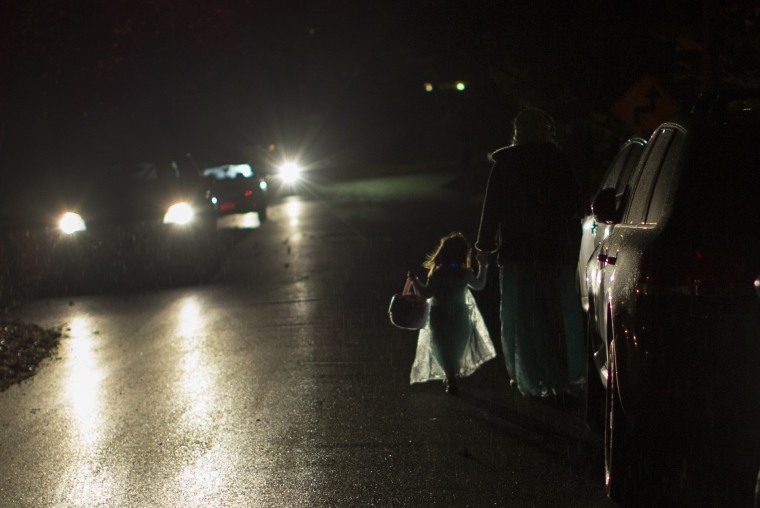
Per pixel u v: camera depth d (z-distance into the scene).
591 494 7.37
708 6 15.48
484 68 24.28
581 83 21.75
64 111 25.98
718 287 5.82
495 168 9.95
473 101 28.02
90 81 25.28
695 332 5.87
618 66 21.23
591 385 8.94
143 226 24.73
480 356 10.55
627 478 6.76
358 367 11.99
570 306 10.03
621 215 8.14
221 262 24.11
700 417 5.92
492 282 17.97
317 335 14.23
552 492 7.43
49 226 24.11
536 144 9.88
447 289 10.40
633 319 6.18
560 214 9.84
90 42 23.86
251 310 16.81
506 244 9.92
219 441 9.09
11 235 23.44
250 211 36.00
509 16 22.22
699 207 6.06
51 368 12.98
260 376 11.72
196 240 26.55
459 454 8.41
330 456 8.48
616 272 6.90
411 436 8.98
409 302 10.40
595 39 21.31
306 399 10.50
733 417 5.84
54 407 10.80
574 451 8.42
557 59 21.91
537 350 9.82
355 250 25.41
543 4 21.67
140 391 11.30
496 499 7.32
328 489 7.66
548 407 9.85
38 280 22.17
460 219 33.50
